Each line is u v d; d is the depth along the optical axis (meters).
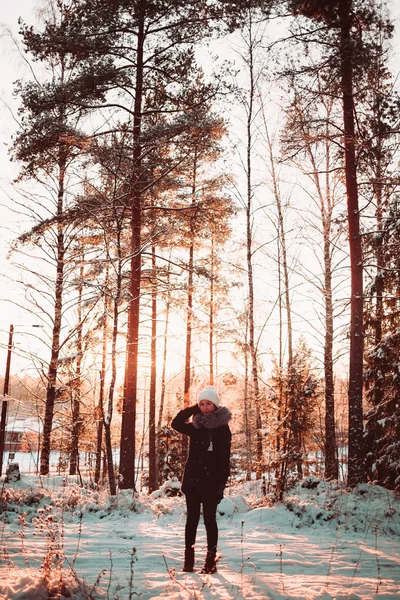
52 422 17.16
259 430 9.63
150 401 22.56
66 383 16.56
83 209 14.44
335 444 15.12
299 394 9.24
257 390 15.63
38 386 17.44
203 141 13.95
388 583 4.23
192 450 4.72
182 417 4.79
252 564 4.89
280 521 7.94
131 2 13.94
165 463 27.56
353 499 9.30
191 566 4.52
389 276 13.68
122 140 13.16
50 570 3.60
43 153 14.17
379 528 7.62
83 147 12.54
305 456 9.16
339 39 12.73
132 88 14.68
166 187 15.35
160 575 4.27
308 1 12.56
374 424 12.58
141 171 13.84
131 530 7.09
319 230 17.22
